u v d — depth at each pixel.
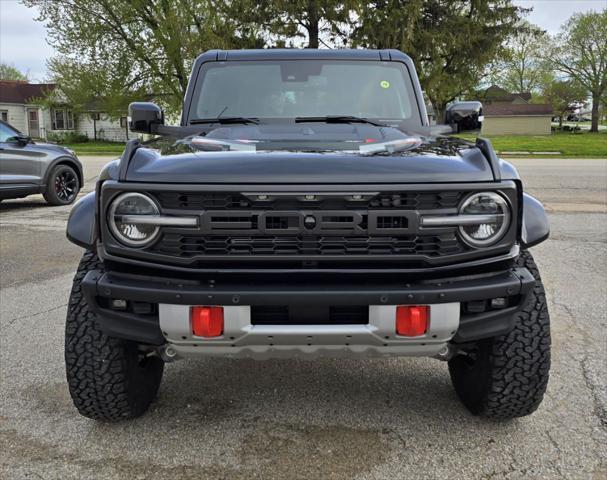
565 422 3.03
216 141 3.05
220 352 2.57
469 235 2.50
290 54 4.15
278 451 2.79
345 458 2.73
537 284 2.85
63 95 38.66
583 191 12.03
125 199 2.49
